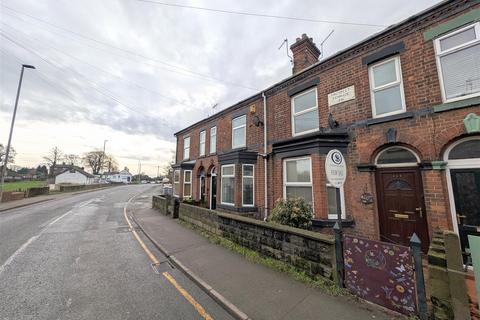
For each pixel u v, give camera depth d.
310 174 6.94
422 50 5.16
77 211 13.36
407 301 2.98
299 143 6.98
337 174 4.10
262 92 9.64
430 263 2.85
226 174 10.48
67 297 3.67
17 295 3.71
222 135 12.42
